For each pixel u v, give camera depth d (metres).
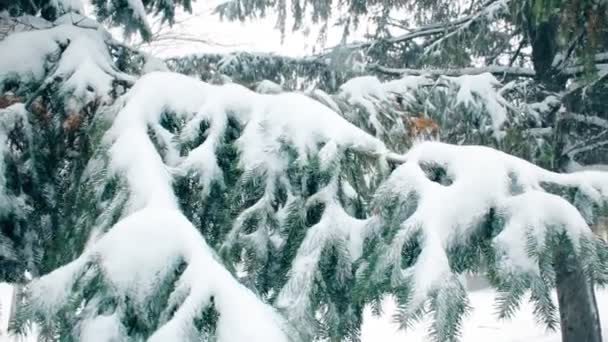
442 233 1.82
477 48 7.02
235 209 2.32
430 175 2.16
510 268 1.77
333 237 2.07
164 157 2.31
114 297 1.60
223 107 2.42
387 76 7.69
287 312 1.92
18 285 2.85
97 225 1.96
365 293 1.89
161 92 2.43
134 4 4.11
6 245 2.69
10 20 3.54
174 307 1.56
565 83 6.83
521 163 2.04
